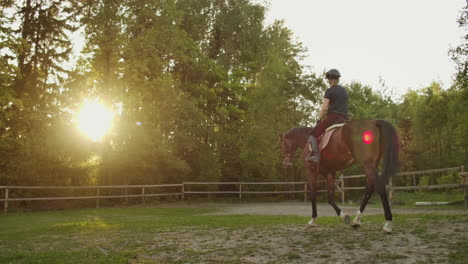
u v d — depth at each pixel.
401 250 4.19
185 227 7.86
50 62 21.47
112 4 21.89
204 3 31.83
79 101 21.44
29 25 20.95
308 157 6.60
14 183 18.09
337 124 6.27
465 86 26.77
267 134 28.80
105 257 4.85
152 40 22.98
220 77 31.75
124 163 22.44
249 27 32.72
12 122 19.42
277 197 29.33
